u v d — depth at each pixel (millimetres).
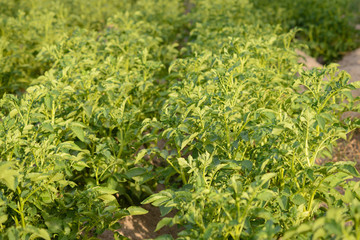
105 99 3963
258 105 3771
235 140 3023
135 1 10625
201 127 3133
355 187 2459
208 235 2131
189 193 2355
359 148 4520
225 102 3084
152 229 3574
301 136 2857
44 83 3811
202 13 7855
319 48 7832
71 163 3031
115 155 3674
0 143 2693
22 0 9109
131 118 3713
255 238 2117
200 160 2566
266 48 4770
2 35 6621
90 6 9000
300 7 8625
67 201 2898
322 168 2543
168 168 3461
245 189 2551
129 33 5594
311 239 2189
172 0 9094
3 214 2510
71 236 2779
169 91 4215
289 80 4531
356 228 1955
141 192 3719
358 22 8586
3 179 2371
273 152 2719
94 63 4871
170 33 7395
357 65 6695
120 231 3412
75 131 3053
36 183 2730
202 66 4469
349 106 3178
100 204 2795
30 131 3000
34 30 6562
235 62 3955
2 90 5574
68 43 5066
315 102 3029
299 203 2619
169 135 2934
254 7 8875
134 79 4500
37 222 2820
